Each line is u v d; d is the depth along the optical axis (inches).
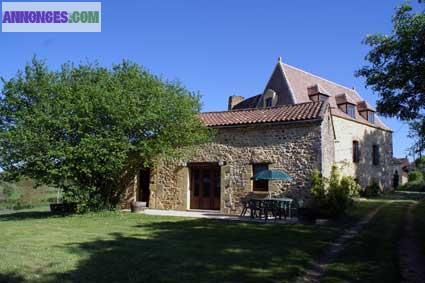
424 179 1239.5
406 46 359.6
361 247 312.7
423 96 389.7
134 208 629.3
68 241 335.3
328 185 522.3
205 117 690.2
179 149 663.1
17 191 1147.9
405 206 641.6
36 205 983.6
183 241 337.4
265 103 986.7
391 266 250.1
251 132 609.3
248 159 605.3
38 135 554.9
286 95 926.4
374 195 916.6
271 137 588.4
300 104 621.9
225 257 271.6
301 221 483.2
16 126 569.9
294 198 552.4
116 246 311.0
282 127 579.8
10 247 302.8
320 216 482.6
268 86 996.6
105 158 565.6
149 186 712.4
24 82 600.4
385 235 370.0
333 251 304.0
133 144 601.9
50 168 561.3
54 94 599.8
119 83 609.6
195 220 503.5
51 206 663.8
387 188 1107.9
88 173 580.7
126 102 574.2
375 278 224.5
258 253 286.0
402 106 402.3
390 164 1144.2
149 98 603.5
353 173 934.4
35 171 581.0
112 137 570.9
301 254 283.9
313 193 511.2
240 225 449.7
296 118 559.2
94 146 553.0
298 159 557.9
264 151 591.8
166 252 287.3
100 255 274.7
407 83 384.2
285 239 349.4
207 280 215.2
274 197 571.2
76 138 585.6
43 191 1209.4
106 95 567.5
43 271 229.5
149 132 609.9
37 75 611.5
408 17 365.7
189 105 633.0
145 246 311.3
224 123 629.6
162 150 605.6
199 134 629.6
